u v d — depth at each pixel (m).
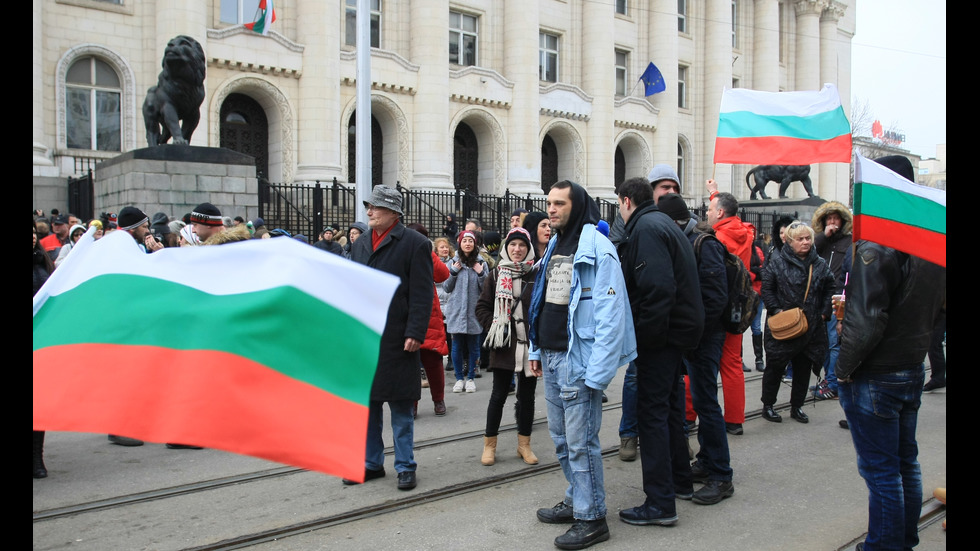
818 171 38.97
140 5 17.94
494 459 5.76
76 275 2.26
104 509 4.73
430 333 7.11
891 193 3.41
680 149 33.03
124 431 1.96
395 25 23.05
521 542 4.21
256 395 1.98
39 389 2.05
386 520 4.57
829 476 5.44
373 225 5.19
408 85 22.59
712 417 4.98
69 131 17.30
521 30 25.30
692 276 4.41
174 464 5.74
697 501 4.85
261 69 19.44
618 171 31.31
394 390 4.98
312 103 20.03
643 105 29.91
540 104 25.94
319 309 2.09
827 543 4.19
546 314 4.36
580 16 28.31
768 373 7.08
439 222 21.27
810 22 37.16
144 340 2.08
